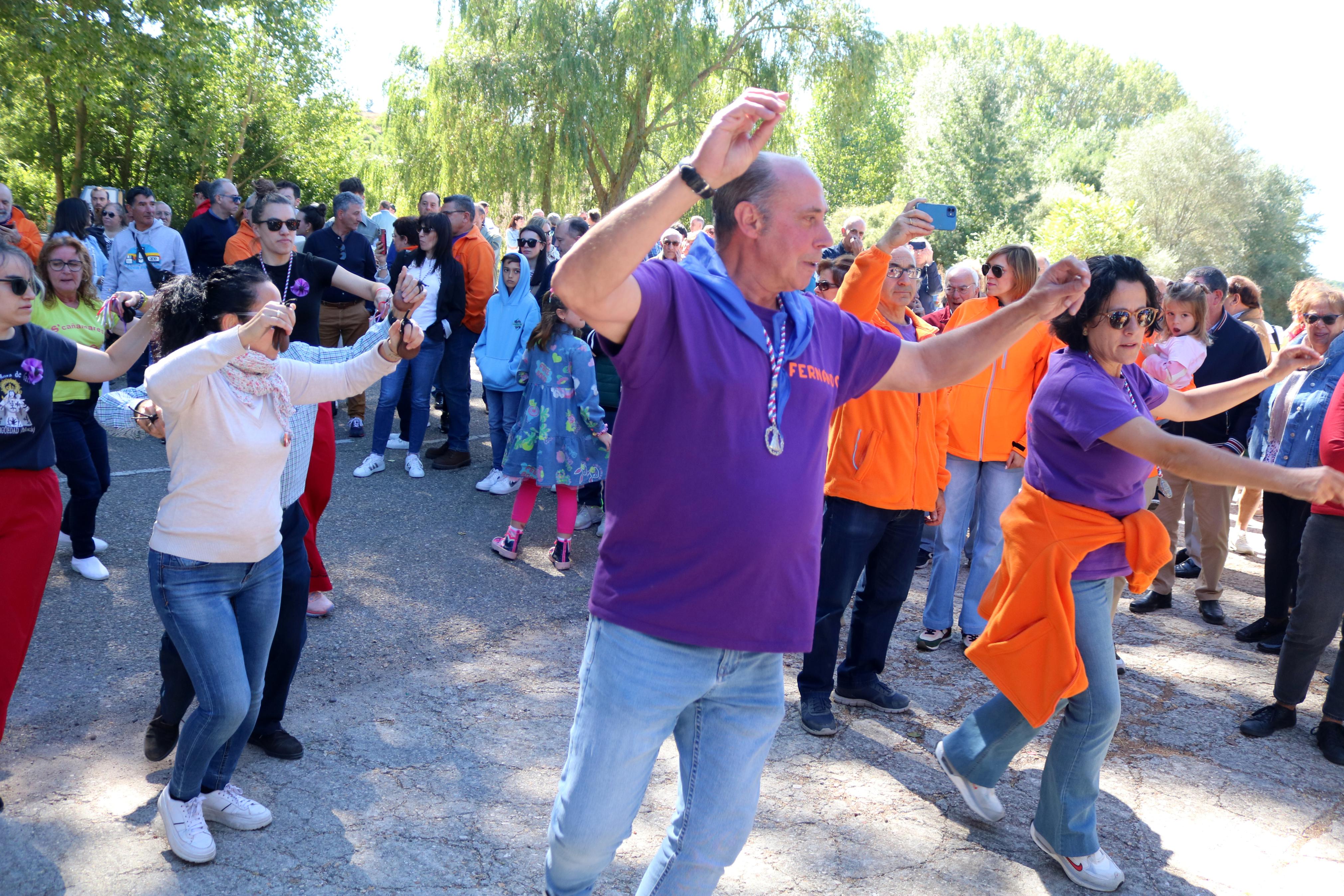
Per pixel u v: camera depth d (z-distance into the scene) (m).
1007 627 2.89
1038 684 2.80
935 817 3.24
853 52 24.36
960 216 37.88
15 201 26.47
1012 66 67.25
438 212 8.26
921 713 4.05
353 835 2.90
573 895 2.04
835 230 39.09
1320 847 3.20
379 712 3.70
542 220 10.59
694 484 1.79
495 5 22.52
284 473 3.10
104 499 5.89
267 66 26.89
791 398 1.88
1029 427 2.95
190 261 8.52
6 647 2.89
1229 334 5.58
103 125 24.88
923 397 3.79
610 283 1.57
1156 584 5.59
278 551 2.89
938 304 9.23
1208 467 2.42
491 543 5.81
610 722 1.87
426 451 7.70
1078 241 30.16
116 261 8.02
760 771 2.02
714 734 1.97
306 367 2.91
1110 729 2.82
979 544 4.77
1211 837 3.22
